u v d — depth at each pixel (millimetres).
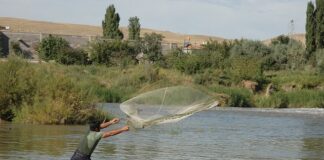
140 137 29516
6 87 34812
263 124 43656
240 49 95500
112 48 86750
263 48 96188
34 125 32781
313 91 72312
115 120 15203
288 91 73750
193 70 79875
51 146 23672
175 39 170000
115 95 61938
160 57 88625
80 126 33500
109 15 108625
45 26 162625
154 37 91750
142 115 14438
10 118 34688
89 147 14906
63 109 34000
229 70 77500
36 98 34750
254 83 74438
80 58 84188
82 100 35125
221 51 95062
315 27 94938
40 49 84250
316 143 30109
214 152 24406
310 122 47844
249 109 63844
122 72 75562
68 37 95000
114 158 21250
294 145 28703
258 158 23047
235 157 23031
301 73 85000
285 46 96312
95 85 63281
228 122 44062
